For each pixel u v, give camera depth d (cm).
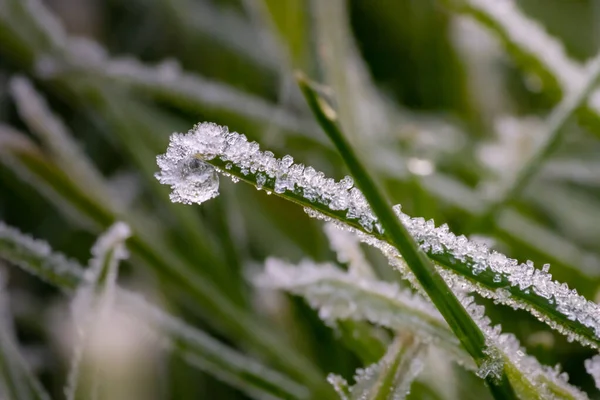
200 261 17
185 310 18
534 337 13
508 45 17
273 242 19
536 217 19
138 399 15
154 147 20
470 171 20
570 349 16
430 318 12
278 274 13
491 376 11
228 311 15
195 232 17
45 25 20
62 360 18
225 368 13
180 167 11
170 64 19
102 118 20
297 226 19
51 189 15
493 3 17
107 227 15
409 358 12
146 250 15
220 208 18
